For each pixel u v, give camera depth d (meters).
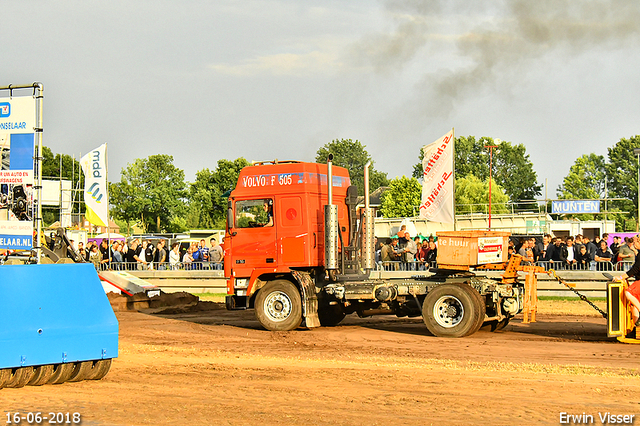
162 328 15.68
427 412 7.54
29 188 10.25
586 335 14.11
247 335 14.48
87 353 8.82
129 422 7.14
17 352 8.20
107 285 20.81
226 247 15.91
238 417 7.35
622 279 13.23
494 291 14.20
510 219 40.62
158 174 79.75
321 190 15.50
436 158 21.22
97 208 24.12
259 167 15.69
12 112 10.37
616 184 94.12
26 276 8.39
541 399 8.12
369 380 9.30
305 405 7.88
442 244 14.60
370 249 15.66
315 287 15.27
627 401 8.02
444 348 12.41
